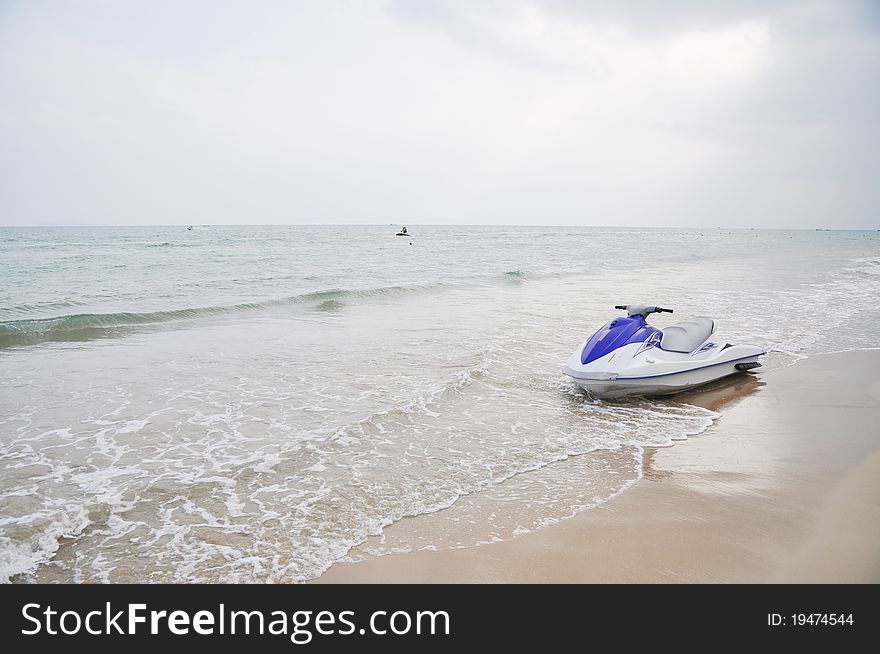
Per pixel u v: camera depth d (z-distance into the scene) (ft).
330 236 247.70
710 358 24.54
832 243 222.28
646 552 12.31
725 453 17.79
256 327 38.14
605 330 24.11
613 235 321.11
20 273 71.77
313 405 22.07
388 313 44.11
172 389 24.02
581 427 20.12
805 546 12.42
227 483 15.46
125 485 15.25
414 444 18.30
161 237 224.53
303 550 12.44
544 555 12.25
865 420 20.66
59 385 24.49
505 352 30.66
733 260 108.27
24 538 12.53
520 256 113.09
